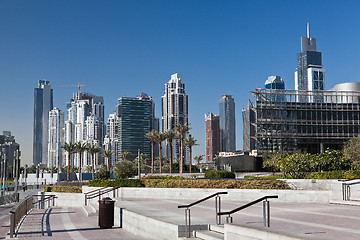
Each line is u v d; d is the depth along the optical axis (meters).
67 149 119.38
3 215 25.84
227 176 64.19
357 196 19.02
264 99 101.06
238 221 12.88
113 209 17.50
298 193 20.58
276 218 13.48
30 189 77.06
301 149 100.88
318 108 102.69
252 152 104.69
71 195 38.94
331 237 9.07
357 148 53.62
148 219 14.13
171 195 26.42
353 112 103.19
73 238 14.17
